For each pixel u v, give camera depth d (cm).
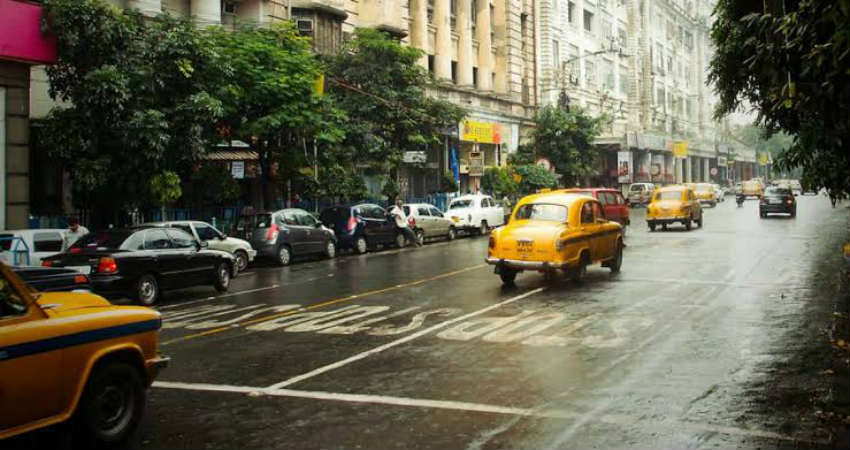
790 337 936
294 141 2397
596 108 6038
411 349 909
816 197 7525
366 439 581
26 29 1608
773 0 839
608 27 6494
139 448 574
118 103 1659
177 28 1838
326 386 746
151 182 1761
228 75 1988
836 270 1608
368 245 2527
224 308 1309
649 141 6494
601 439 570
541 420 620
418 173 3794
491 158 4497
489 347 911
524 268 1455
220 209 2502
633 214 4650
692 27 9356
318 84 2381
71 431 559
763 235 2652
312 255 2341
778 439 562
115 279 1298
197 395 724
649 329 1009
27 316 515
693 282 1482
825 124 852
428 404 673
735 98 1042
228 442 584
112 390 582
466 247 2594
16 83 1639
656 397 682
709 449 544
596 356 852
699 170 9181
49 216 1945
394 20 3512
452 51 4112
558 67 5322
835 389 696
